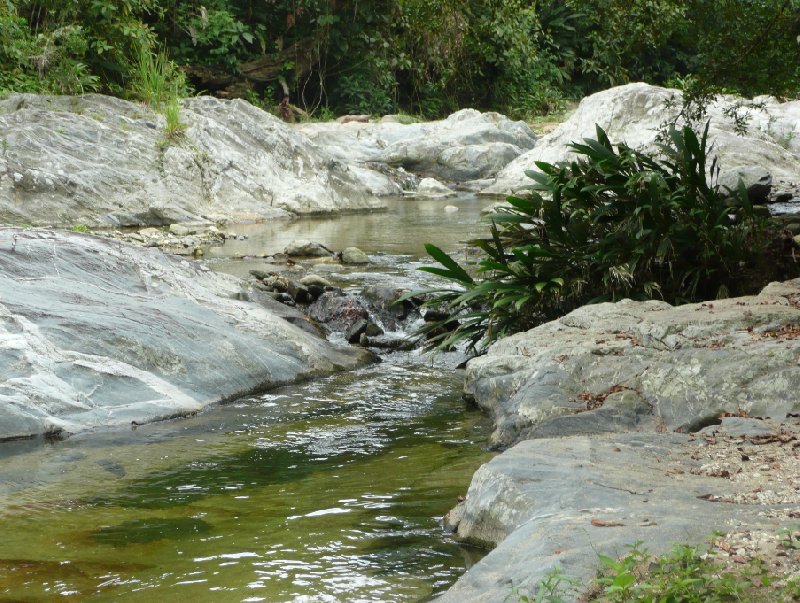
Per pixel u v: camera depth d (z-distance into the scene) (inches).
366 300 368.5
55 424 240.4
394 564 159.3
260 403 273.7
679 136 346.3
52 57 685.3
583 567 128.0
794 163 719.7
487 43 1075.9
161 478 209.0
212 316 306.0
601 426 213.9
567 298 320.8
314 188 665.0
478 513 167.0
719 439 191.9
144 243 486.6
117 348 268.1
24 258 291.7
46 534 175.3
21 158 548.1
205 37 1012.5
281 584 152.0
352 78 1141.1
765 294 281.1
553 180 339.0
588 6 407.5
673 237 320.8
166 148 613.6
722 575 122.4
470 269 423.2
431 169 890.1
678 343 242.7
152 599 147.3
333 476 209.3
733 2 383.6
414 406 269.9
